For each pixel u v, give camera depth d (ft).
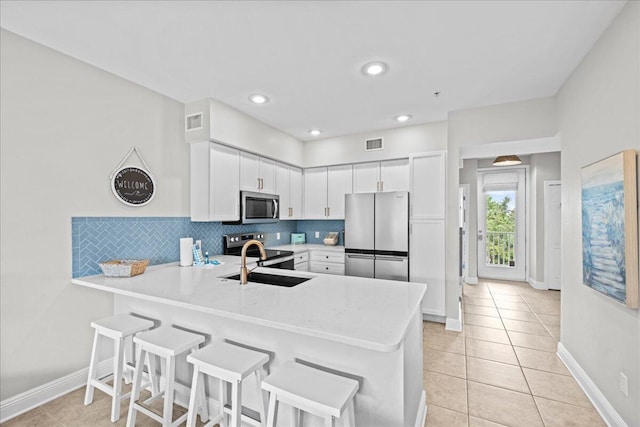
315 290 6.37
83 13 5.60
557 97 9.09
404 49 6.77
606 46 6.00
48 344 6.87
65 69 7.10
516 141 9.93
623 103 5.42
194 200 10.05
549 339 10.29
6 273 6.25
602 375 6.41
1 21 5.85
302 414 5.10
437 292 11.62
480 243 20.34
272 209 12.69
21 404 6.41
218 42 6.53
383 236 12.37
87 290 7.55
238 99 9.64
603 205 5.95
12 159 6.31
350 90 8.95
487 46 6.64
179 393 6.68
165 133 9.36
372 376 4.72
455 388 7.43
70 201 7.23
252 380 5.73
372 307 5.23
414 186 12.12
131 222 8.50
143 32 6.20
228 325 6.01
